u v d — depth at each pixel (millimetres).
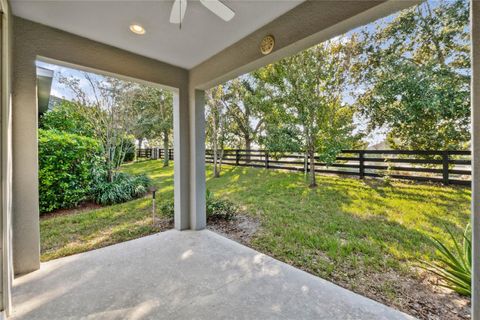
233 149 9367
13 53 1942
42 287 1837
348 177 6023
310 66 4719
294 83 4859
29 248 2062
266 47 2141
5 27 1630
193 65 3084
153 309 1595
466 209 3562
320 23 1760
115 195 4664
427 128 4340
